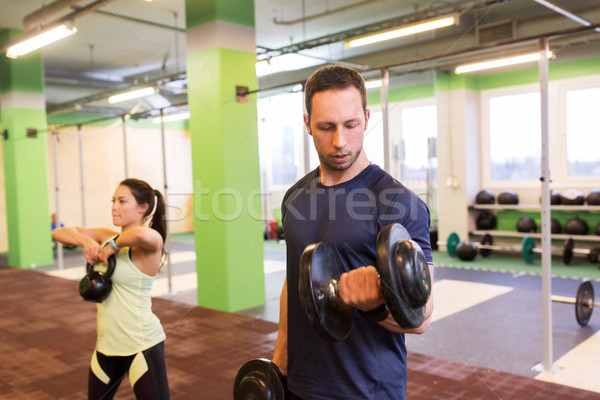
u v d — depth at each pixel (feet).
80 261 21.54
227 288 12.22
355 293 1.97
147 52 21.89
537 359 8.59
